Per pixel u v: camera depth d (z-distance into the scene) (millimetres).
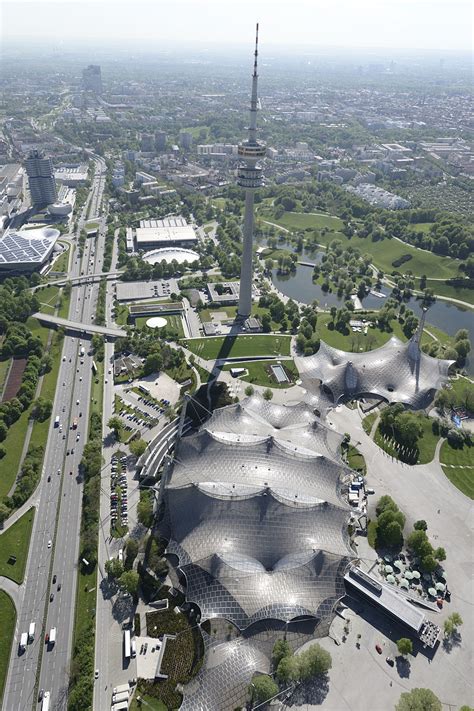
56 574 193125
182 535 191750
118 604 183000
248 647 161500
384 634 176375
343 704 156250
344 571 183875
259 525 188375
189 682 157750
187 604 183500
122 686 159250
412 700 148500
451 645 173875
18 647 169875
